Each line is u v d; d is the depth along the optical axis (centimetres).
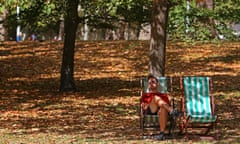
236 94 1931
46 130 1338
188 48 2872
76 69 2503
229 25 2067
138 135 1247
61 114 1598
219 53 2748
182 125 1223
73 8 1939
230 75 2330
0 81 2278
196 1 1922
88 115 1577
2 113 1619
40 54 2789
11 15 1970
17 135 1263
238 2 1908
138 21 2003
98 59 2675
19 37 3612
